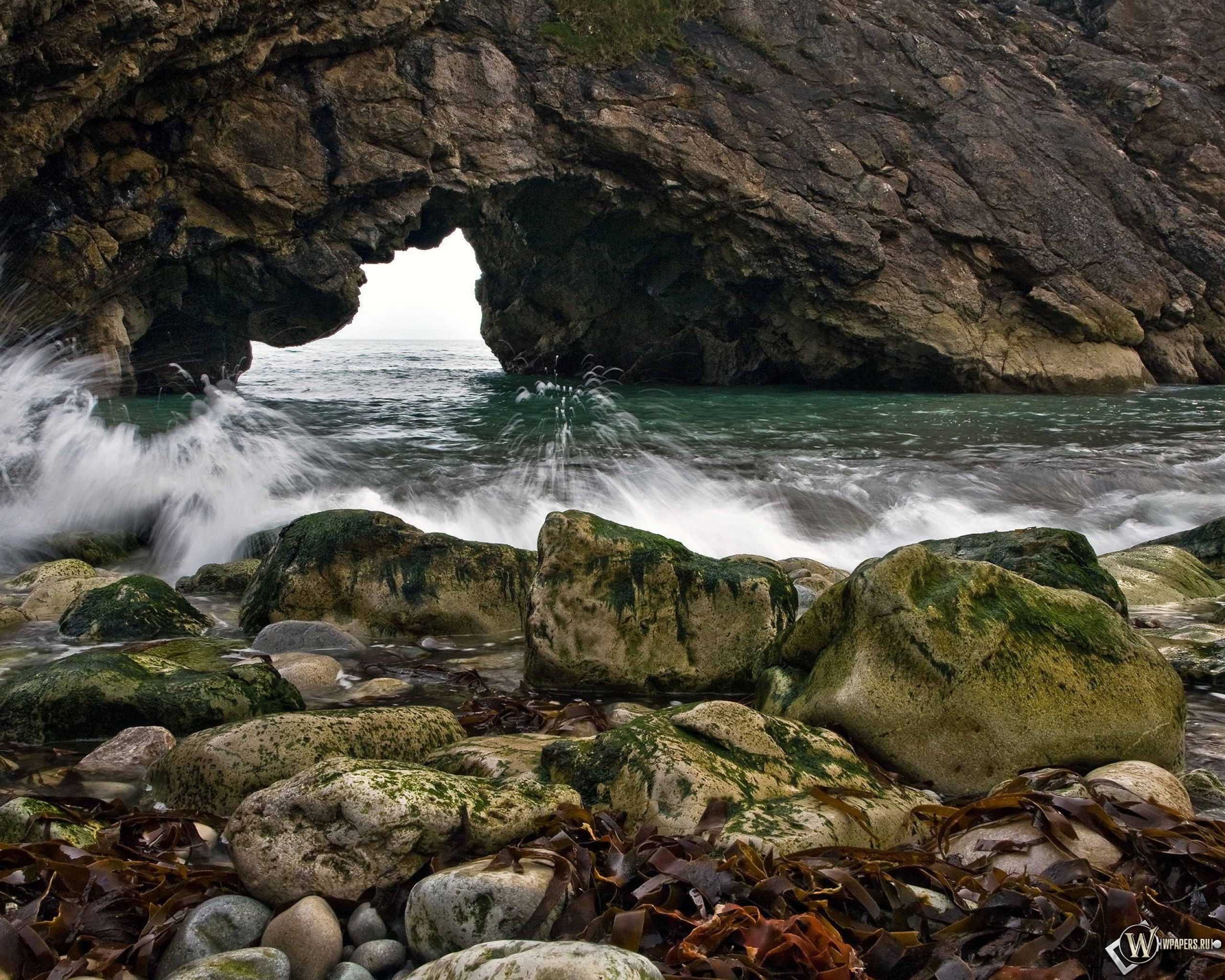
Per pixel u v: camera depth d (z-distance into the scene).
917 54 23.59
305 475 11.96
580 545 5.97
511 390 23.59
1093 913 3.02
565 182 20.64
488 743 4.41
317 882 3.27
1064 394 23.27
